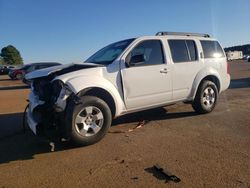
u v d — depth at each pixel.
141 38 6.79
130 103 6.48
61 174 4.49
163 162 4.75
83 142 5.62
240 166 4.50
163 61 7.05
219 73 8.26
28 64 25.03
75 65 6.11
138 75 6.52
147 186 3.97
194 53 7.77
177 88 7.28
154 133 6.41
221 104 9.52
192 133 6.30
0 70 51.97
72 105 5.49
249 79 18.11
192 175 4.24
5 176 4.52
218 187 3.88
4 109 10.62
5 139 6.52
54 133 5.55
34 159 5.18
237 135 6.03
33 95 6.01
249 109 8.56
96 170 4.57
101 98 6.14
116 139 6.09
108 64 6.28
